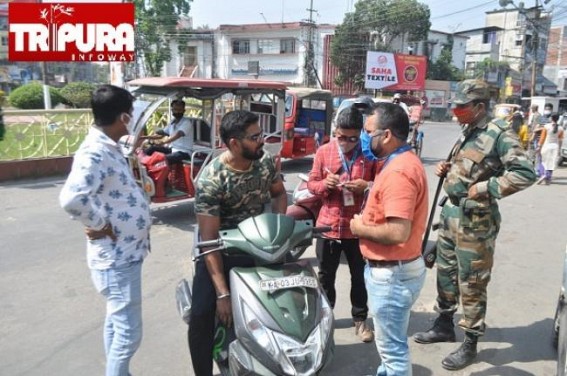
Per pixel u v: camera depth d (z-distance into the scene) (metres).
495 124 3.11
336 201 3.58
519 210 8.02
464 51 46.94
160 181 6.50
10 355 3.44
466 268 3.22
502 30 43.09
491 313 4.17
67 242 5.89
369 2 39.38
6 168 9.31
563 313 3.10
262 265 2.60
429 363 3.41
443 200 3.51
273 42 42.03
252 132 2.64
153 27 35.88
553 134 10.61
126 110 2.55
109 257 2.56
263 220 2.58
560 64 52.56
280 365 2.29
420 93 37.88
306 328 2.37
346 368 3.34
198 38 44.53
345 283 4.79
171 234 6.27
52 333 3.75
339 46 38.94
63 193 2.38
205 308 2.82
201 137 7.13
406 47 41.41
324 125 11.78
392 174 2.35
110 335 2.78
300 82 41.22
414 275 2.49
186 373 3.27
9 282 4.69
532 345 3.65
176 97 6.38
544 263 5.42
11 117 9.53
